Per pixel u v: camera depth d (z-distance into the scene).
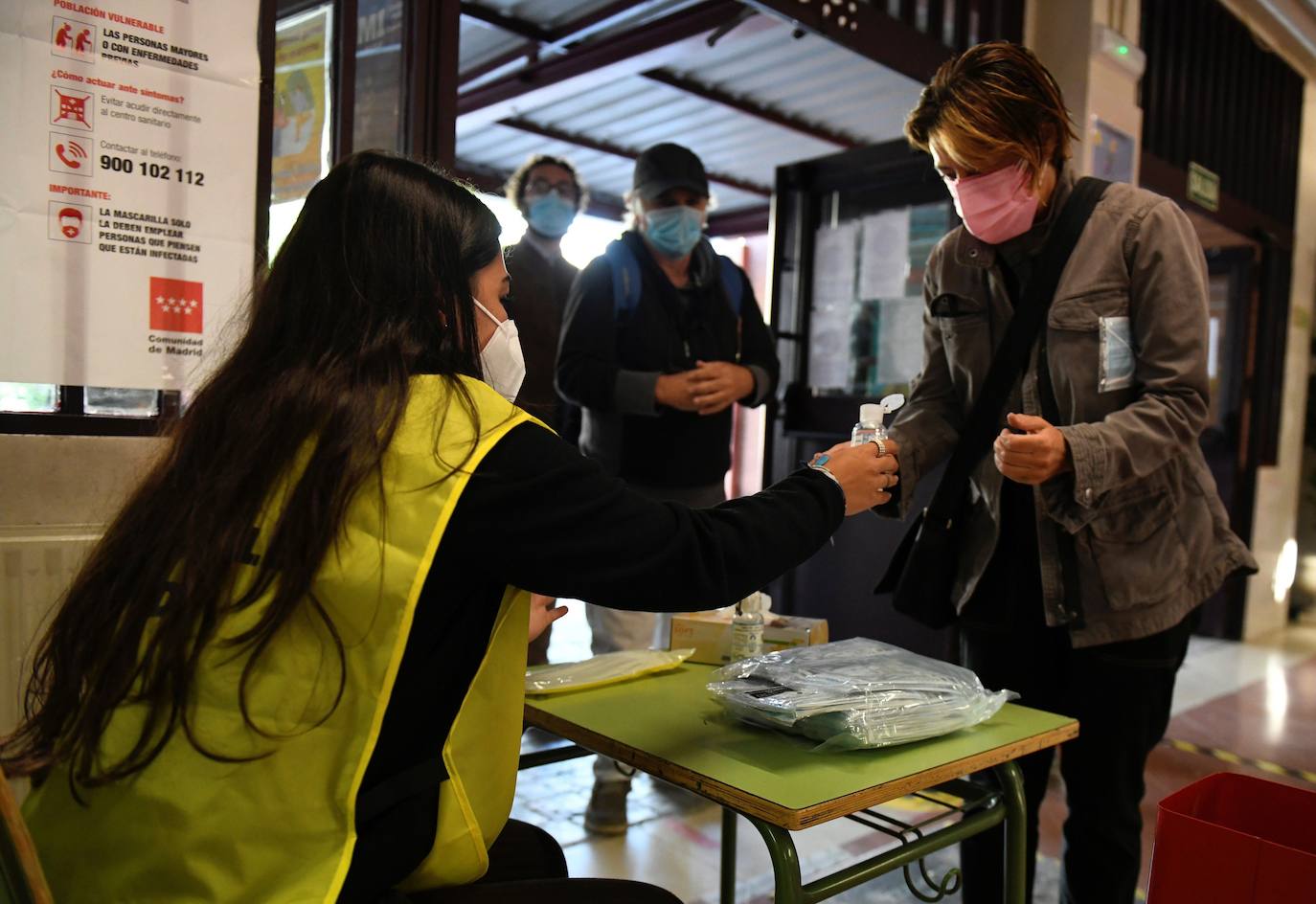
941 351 1.65
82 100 1.42
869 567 3.03
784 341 3.35
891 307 3.06
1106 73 3.24
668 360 2.34
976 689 1.19
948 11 3.05
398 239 0.85
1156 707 1.45
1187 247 1.38
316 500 0.73
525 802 2.49
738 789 0.93
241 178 1.58
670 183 2.28
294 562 0.72
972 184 1.40
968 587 1.54
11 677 1.38
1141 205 1.40
